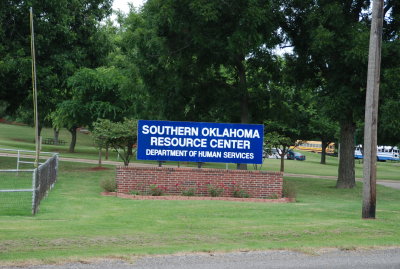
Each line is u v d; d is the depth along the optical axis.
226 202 16.28
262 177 18.19
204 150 18.31
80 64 29.72
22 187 18.27
